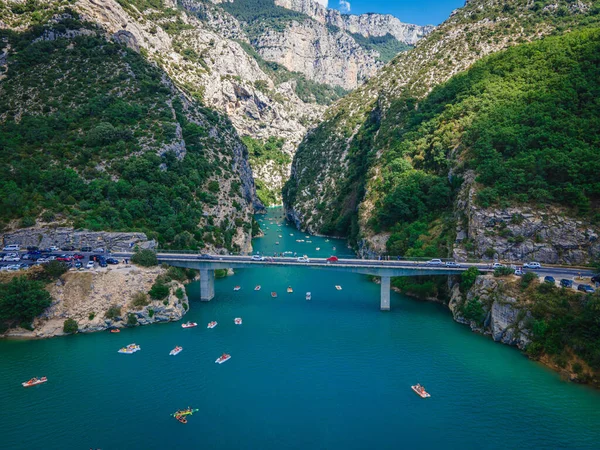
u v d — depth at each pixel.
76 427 74.06
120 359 95.12
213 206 169.62
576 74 150.12
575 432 73.06
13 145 154.25
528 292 100.25
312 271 164.25
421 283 135.75
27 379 87.38
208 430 74.12
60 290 109.69
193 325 111.62
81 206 137.62
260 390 85.38
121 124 170.38
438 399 82.25
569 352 88.81
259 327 112.06
